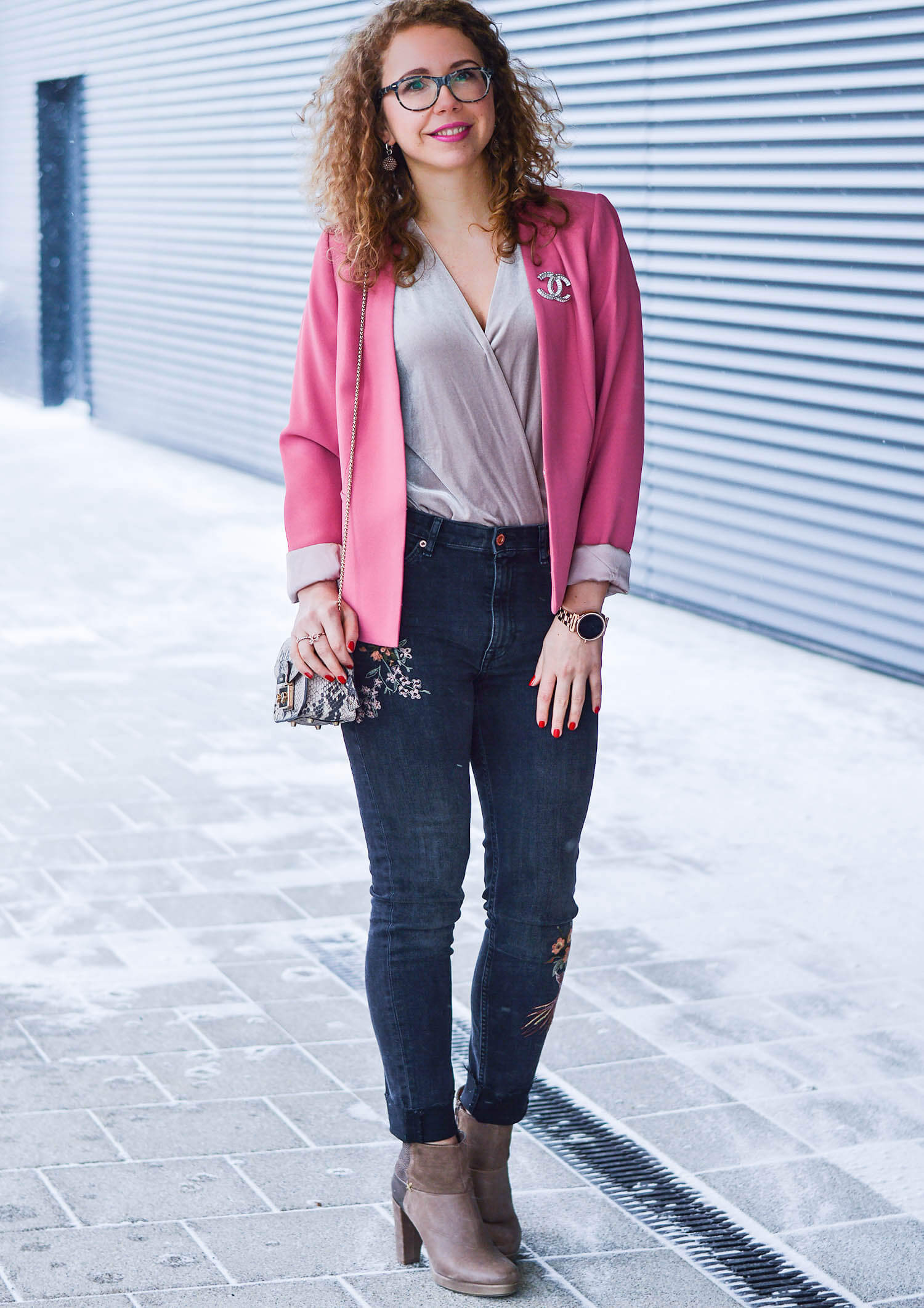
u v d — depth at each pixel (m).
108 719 5.71
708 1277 2.47
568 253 2.35
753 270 6.77
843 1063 3.23
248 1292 2.40
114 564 8.41
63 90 14.41
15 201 15.27
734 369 6.95
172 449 12.91
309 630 2.37
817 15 6.27
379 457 2.34
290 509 2.45
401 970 2.38
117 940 3.78
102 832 4.55
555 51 7.87
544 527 2.36
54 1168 2.76
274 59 10.82
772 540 6.88
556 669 2.34
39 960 3.65
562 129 2.44
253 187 11.23
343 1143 2.88
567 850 2.39
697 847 4.50
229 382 11.86
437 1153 2.40
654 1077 3.16
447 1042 2.41
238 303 11.59
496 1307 2.37
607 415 2.41
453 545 2.32
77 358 15.18
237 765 5.23
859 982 3.62
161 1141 2.87
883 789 5.02
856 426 6.35
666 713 5.84
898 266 6.05
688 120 7.04
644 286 7.46
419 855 2.36
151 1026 3.33
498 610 2.33
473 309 2.32
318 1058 3.21
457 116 2.23
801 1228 2.62
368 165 2.30
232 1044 3.26
